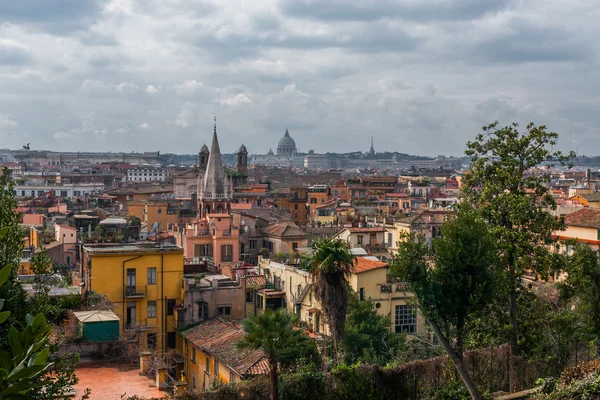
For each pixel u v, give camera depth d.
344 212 182.88
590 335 48.44
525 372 43.97
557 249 55.38
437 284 36.72
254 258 127.56
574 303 58.00
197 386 61.47
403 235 38.62
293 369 42.03
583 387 36.03
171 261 70.44
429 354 57.53
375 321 63.62
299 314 69.94
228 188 171.00
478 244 37.09
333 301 48.31
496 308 47.50
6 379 11.45
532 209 48.41
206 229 123.56
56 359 25.42
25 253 99.19
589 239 79.44
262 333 38.59
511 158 49.16
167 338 69.56
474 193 51.09
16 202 28.19
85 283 68.44
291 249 123.88
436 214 109.75
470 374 42.53
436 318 37.19
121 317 68.06
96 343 49.59
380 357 58.16
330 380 39.50
